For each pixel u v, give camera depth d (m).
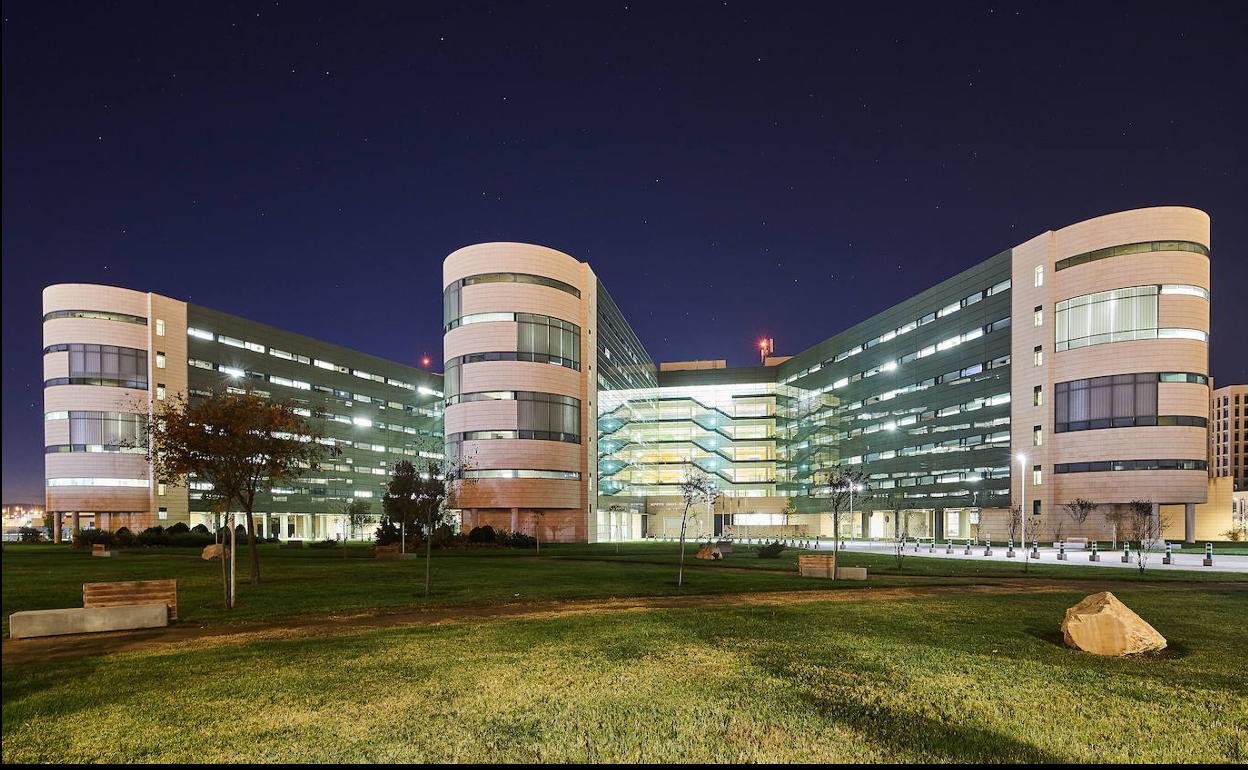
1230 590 22.00
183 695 9.05
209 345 89.56
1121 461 62.31
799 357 112.62
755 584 23.20
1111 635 11.53
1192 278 62.00
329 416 107.00
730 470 113.94
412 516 51.75
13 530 105.69
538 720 8.00
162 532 65.25
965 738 7.47
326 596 19.91
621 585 23.03
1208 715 8.28
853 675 10.01
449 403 72.94
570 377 74.50
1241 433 156.62
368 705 8.59
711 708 8.44
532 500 69.44
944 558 41.22
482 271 71.62
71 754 7.05
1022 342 70.88
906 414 88.31
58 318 79.69
